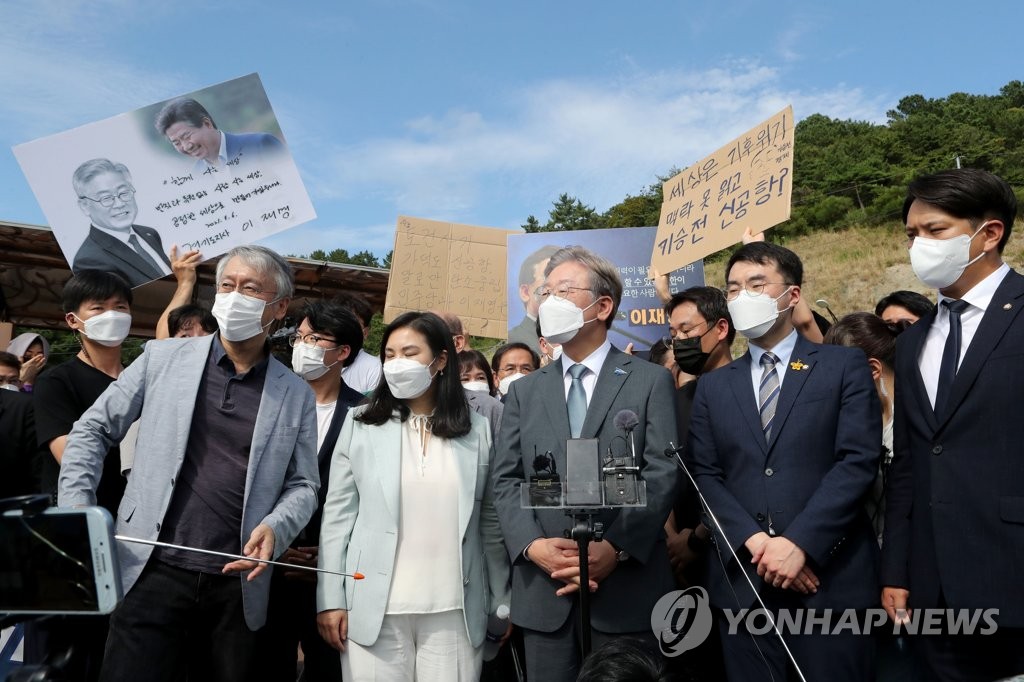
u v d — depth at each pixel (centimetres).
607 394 355
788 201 481
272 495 338
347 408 449
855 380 338
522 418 369
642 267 702
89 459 318
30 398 400
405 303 755
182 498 326
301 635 407
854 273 2575
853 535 327
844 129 5191
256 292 345
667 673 239
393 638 344
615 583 336
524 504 301
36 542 197
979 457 284
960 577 281
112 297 420
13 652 293
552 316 360
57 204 534
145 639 311
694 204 557
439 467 366
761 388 354
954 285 306
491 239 780
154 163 548
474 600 358
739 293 360
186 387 336
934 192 303
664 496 336
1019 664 275
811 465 331
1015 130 4466
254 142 560
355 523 366
